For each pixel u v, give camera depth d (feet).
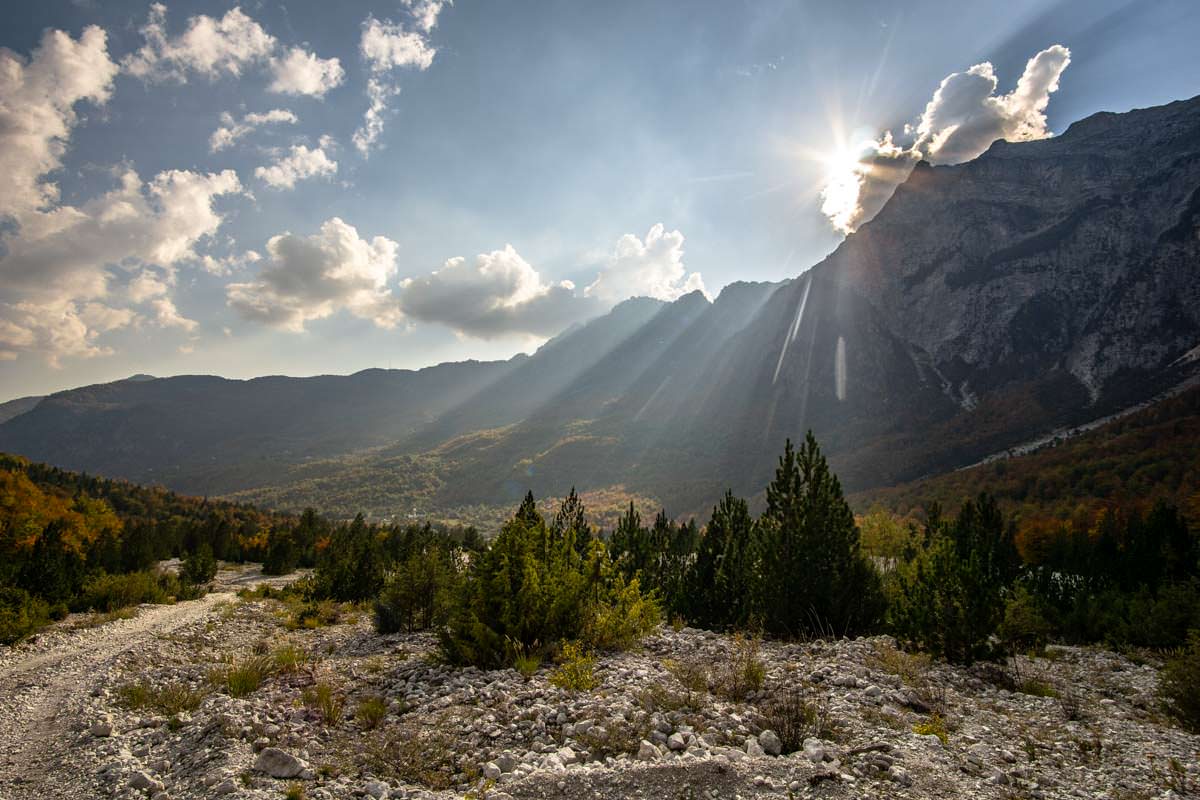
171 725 36.40
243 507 599.98
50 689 51.47
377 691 42.70
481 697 37.27
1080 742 29.37
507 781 24.13
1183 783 24.23
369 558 121.60
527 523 58.29
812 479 62.69
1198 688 35.76
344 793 24.73
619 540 114.42
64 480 428.15
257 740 30.14
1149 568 135.85
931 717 32.83
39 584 101.19
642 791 22.93
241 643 73.05
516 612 48.32
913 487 515.09
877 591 61.36
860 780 23.61
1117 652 71.15
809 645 52.80
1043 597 91.71
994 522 129.29
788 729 28.50
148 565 199.11
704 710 31.76
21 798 28.35
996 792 23.13
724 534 76.54
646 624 56.75
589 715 31.37
